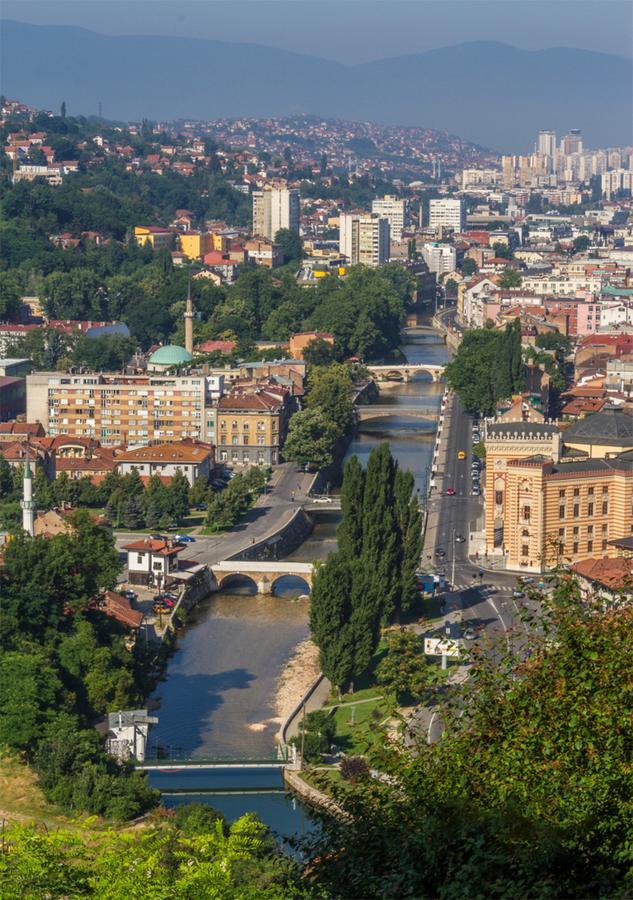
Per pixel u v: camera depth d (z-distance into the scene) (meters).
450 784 191.50
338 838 192.12
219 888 194.25
